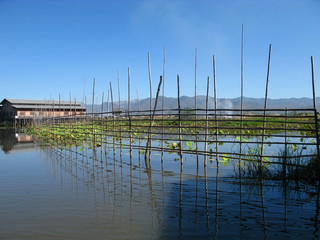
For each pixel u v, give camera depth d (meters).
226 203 4.57
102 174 6.95
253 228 3.59
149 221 3.87
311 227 3.59
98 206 4.50
